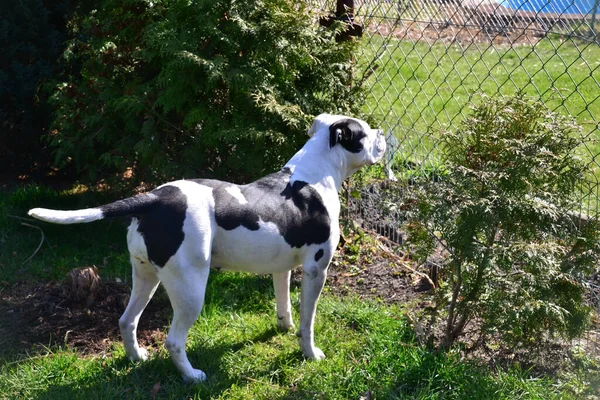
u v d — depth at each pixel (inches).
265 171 206.5
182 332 154.4
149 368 163.8
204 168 218.2
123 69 226.5
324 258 164.9
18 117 261.4
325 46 218.8
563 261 163.3
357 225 234.4
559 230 160.2
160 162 213.8
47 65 252.8
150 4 215.0
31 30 249.8
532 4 194.7
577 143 160.1
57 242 229.1
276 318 189.2
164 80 203.2
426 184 165.9
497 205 153.6
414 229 170.6
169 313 190.2
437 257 212.1
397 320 186.2
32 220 238.8
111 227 238.8
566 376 165.5
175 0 208.5
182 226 147.7
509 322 154.7
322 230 162.9
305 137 205.2
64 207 251.0
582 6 187.2
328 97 220.4
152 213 148.2
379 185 243.3
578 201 167.8
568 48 428.8
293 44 206.8
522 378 160.4
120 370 163.2
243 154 205.3
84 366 165.0
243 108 208.5
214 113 207.8
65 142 229.0
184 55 192.7
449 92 371.2
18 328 181.6
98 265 215.6
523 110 159.6
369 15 239.5
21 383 158.1
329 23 235.5
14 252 219.0
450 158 171.0
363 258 225.9
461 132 164.2
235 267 161.2
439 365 161.3
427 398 152.6
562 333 164.7
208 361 167.9
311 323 166.9
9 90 248.7
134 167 229.0
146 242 148.5
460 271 162.4
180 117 220.4
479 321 186.9
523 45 439.8
